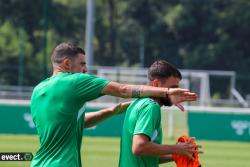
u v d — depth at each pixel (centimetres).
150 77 1645
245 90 12788
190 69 13662
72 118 1619
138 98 1631
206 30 13750
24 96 9406
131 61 14150
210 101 9531
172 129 6291
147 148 1583
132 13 14225
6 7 13050
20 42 12225
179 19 13775
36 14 13112
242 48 13625
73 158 1620
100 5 14688
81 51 1672
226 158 4597
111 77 9825
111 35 14288
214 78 12725
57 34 13625
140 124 1593
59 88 1616
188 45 13862
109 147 5072
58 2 13688
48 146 1623
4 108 6081
